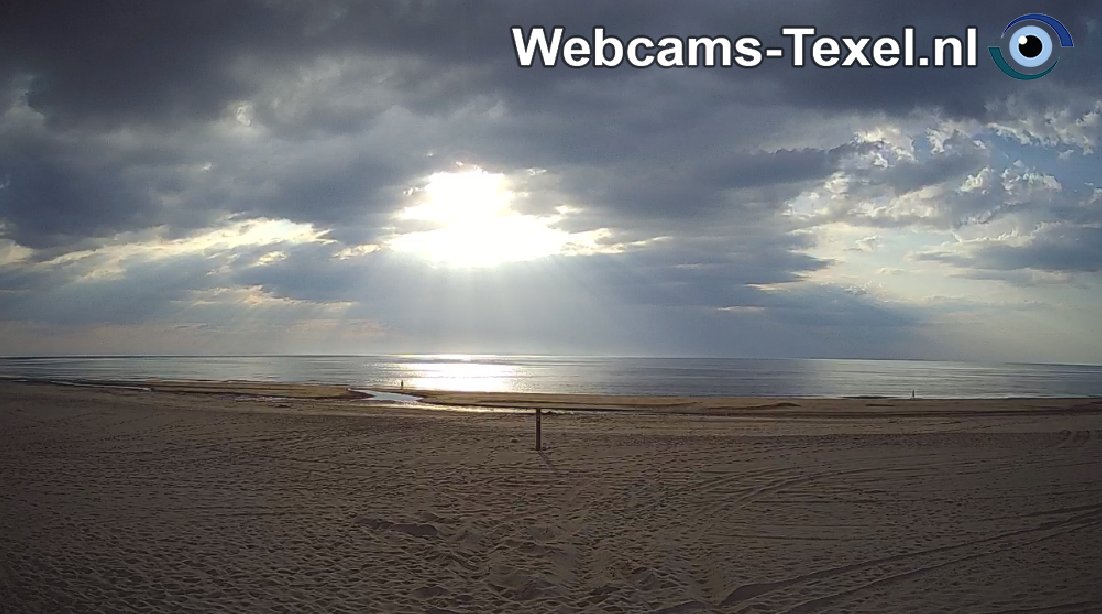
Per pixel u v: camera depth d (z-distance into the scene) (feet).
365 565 26.35
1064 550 29.68
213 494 38.32
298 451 54.29
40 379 213.25
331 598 22.74
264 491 39.47
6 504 34.06
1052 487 42.68
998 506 37.73
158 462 48.57
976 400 142.41
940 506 37.63
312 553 27.68
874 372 477.36
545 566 26.61
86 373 300.61
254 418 77.56
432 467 47.52
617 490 40.86
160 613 20.88
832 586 25.02
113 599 21.86
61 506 34.17
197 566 25.46
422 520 33.17
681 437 63.36
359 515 34.14
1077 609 22.85
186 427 68.80
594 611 22.26
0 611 20.51
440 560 27.12
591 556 28.58
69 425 69.26
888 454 54.85
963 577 26.09
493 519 33.78
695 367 577.02
